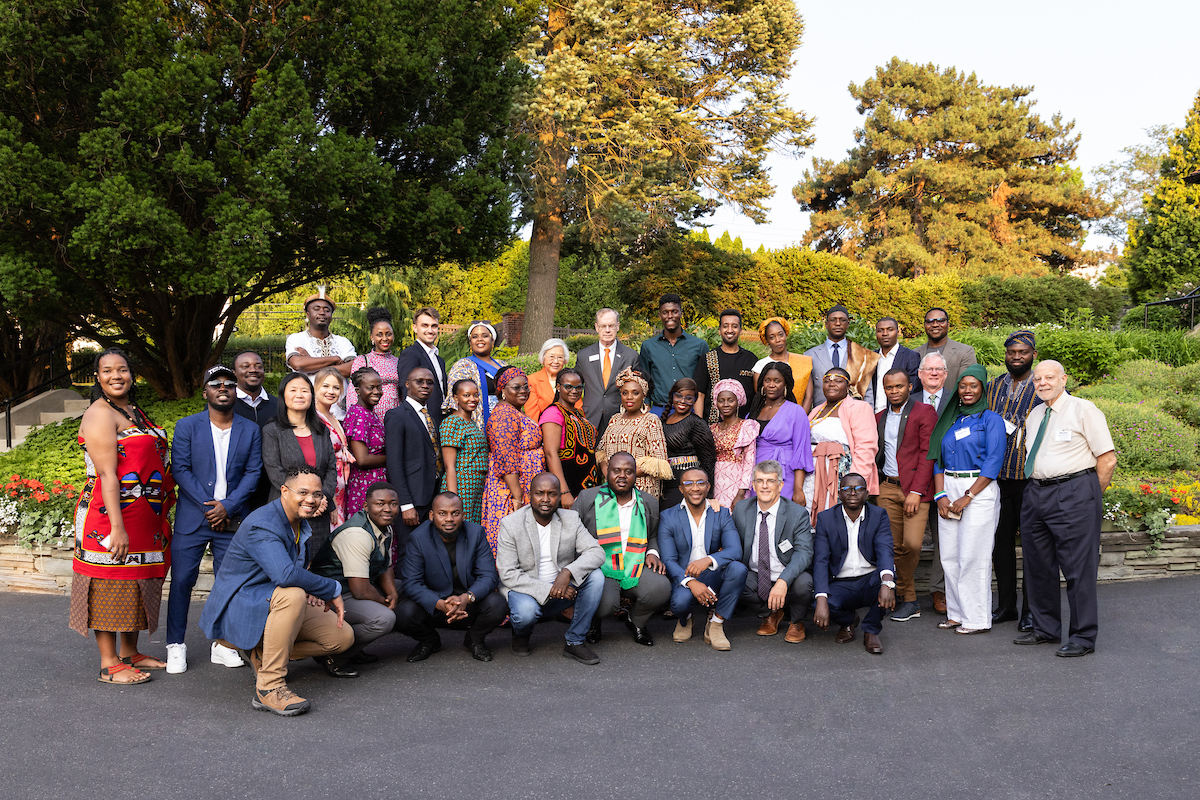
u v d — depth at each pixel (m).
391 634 5.67
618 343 6.88
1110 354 15.33
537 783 3.37
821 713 4.13
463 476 5.55
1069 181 46.12
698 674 4.75
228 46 9.79
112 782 3.38
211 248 9.20
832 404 6.16
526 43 18.53
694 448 5.95
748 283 27.44
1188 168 29.11
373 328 6.39
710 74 22.22
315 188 9.95
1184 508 7.36
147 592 4.62
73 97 9.62
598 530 5.27
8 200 8.39
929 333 6.73
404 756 3.62
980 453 5.55
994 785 3.36
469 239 11.98
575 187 20.67
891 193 44.66
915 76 45.34
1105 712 4.12
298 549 4.44
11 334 12.32
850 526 5.30
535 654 5.15
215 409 4.92
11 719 4.04
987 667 4.83
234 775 3.44
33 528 6.54
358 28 10.27
